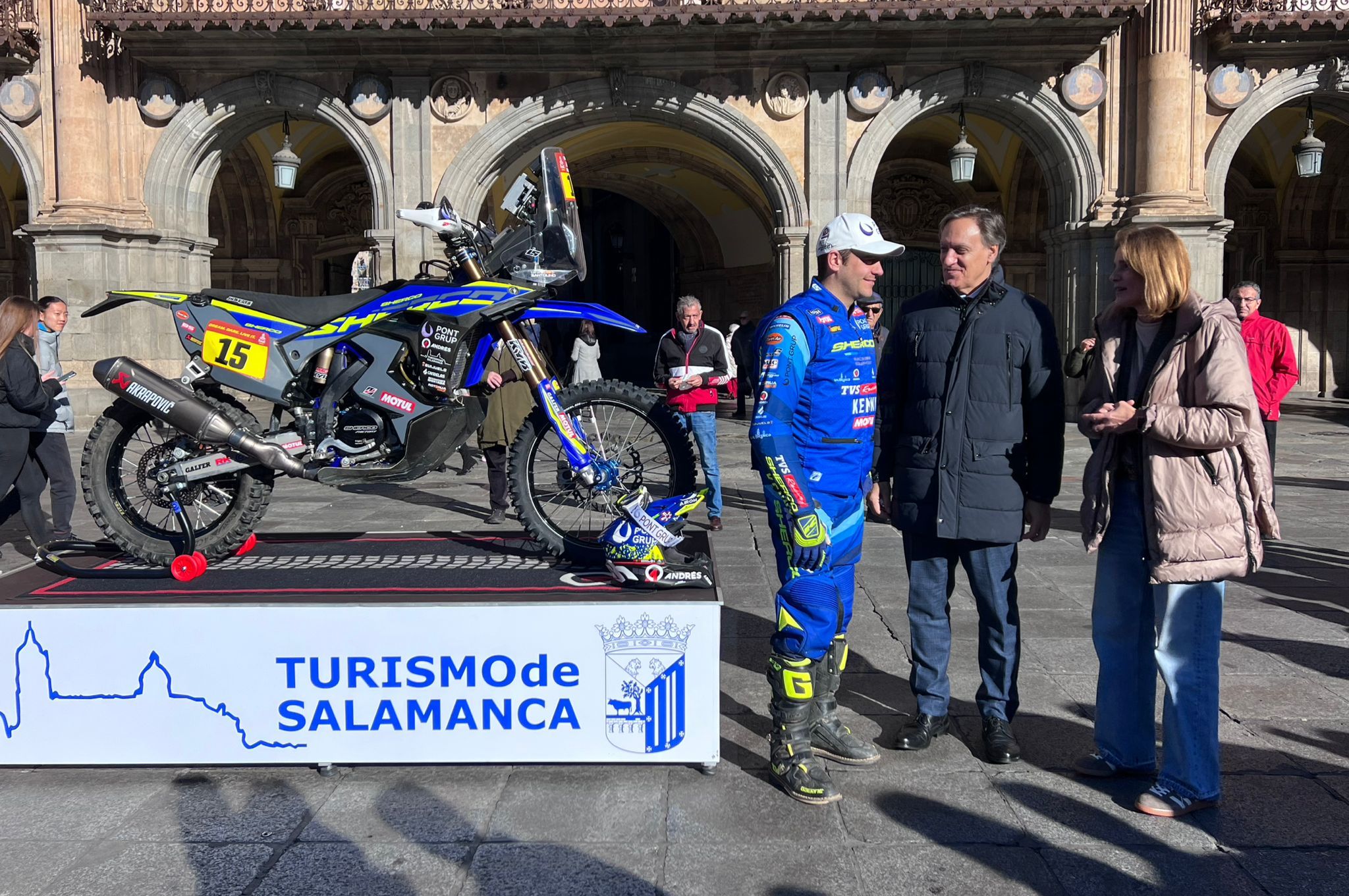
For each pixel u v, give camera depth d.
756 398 3.24
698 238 23.58
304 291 20.73
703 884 2.68
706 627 3.28
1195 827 2.99
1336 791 3.21
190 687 3.31
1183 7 13.93
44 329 6.23
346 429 3.97
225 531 3.88
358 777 3.34
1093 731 3.73
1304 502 8.75
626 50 13.80
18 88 14.26
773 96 14.27
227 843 2.91
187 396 3.76
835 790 3.23
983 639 3.58
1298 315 20.83
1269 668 4.35
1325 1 13.67
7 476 5.55
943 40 13.62
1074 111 14.34
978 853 2.84
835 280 3.32
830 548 3.20
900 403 3.77
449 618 3.28
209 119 14.39
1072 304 14.55
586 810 3.10
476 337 3.98
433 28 13.11
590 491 3.93
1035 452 3.54
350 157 20.05
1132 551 3.24
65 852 2.86
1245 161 20.56
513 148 14.52
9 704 3.31
